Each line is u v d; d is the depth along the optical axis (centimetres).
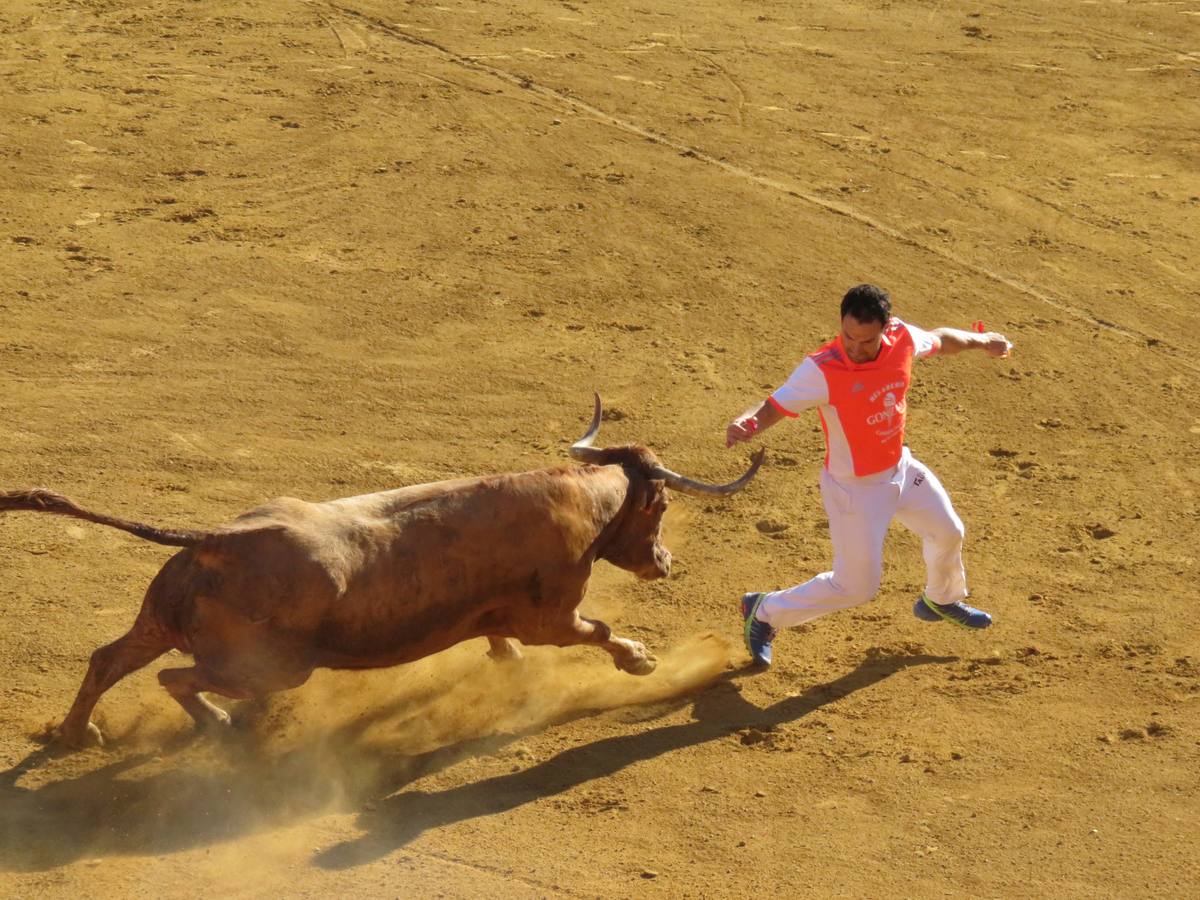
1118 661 1120
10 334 1648
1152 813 916
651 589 1231
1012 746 999
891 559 1294
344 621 898
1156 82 3055
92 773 930
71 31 2802
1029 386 1695
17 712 989
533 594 970
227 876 832
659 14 3284
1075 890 841
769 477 1448
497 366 1662
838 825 909
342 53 2792
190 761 954
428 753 985
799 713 1050
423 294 1836
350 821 899
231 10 3000
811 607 1069
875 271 2012
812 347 1761
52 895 806
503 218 2095
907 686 1085
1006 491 1437
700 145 2462
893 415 994
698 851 879
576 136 2452
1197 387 1717
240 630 872
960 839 892
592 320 1800
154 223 1995
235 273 1856
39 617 1116
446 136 2403
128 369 1594
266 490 1362
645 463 1042
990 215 2269
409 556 916
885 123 2680
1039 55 3206
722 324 1814
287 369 1622
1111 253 2150
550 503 968
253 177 2186
